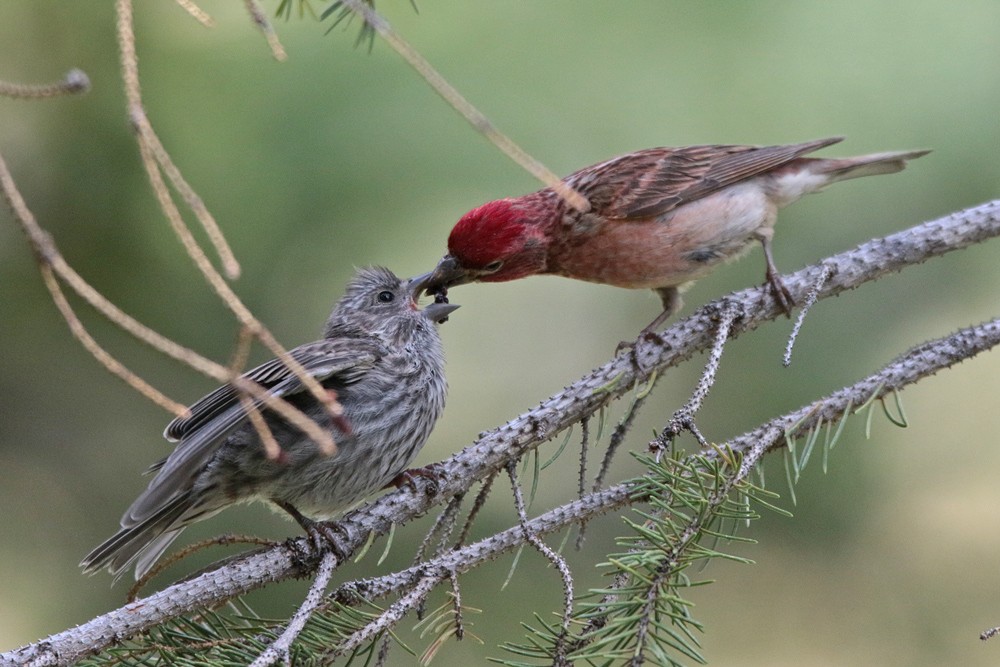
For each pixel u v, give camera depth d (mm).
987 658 11562
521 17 10695
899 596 11914
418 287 9875
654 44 10586
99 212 10430
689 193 9938
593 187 9914
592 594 5789
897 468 12320
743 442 7027
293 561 7055
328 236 10617
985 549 11883
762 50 10469
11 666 6059
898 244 8375
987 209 8422
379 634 6238
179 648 6273
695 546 6027
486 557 6672
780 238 11336
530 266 10180
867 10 10445
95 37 10305
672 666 5441
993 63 10258
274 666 5895
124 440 11469
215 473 8195
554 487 12469
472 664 11000
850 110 10422
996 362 12781
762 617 12148
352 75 10500
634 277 10227
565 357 14133
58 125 10367
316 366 8305
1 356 11000
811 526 12062
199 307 10805
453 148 10523
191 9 4445
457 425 13781
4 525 11188
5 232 10539
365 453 8500
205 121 10266
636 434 12312
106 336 10945
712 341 8164
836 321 11211
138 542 8219
